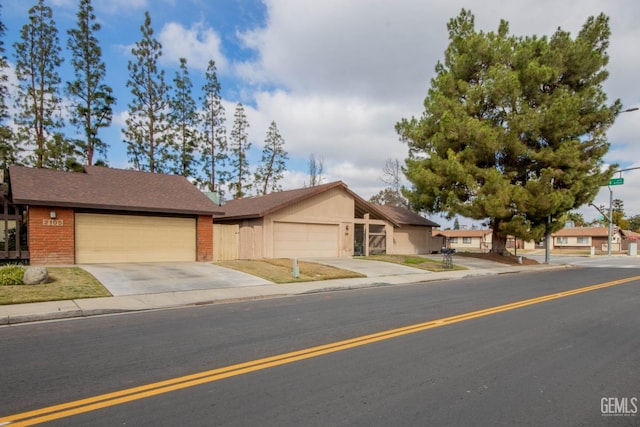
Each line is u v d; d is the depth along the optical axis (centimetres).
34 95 2792
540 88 2411
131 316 838
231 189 4028
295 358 546
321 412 382
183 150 3494
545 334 691
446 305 978
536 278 1730
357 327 731
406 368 509
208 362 529
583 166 2355
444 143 2458
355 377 476
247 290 1172
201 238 1883
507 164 2483
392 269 1814
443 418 371
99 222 1648
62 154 2916
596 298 1122
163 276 1325
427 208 2680
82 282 1146
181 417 369
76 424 355
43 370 497
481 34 2469
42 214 1516
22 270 1101
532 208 2273
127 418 367
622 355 575
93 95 2977
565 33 2422
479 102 2427
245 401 405
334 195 2375
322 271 1599
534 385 457
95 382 456
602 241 6034
